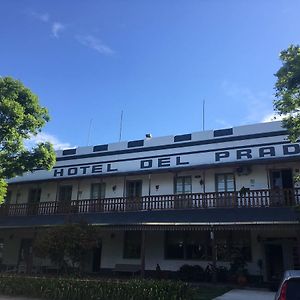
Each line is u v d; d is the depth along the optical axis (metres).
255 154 23.23
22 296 16.70
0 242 31.06
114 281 15.39
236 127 24.36
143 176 26.33
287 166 22.41
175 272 23.31
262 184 22.62
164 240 24.34
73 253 18.12
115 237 26.09
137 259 25.00
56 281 16.28
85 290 15.43
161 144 26.41
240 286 19.33
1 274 18.61
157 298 13.97
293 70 13.41
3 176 20.70
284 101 13.96
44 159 21.23
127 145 27.61
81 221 19.16
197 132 25.48
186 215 21.14
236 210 20.58
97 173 27.88
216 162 24.19
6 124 19.11
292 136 14.82
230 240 22.62
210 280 21.45
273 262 21.66
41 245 18.33
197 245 23.48
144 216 22.25
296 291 7.72
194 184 24.55
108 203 24.73
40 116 20.84
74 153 29.27
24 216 27.00
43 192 29.77
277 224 18.11
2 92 19.42
